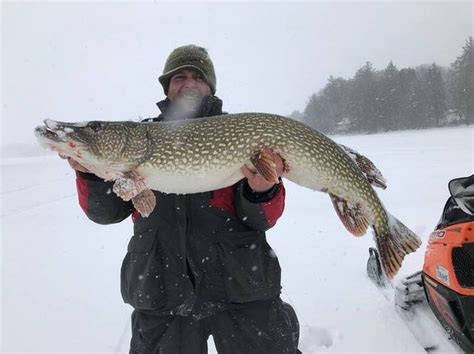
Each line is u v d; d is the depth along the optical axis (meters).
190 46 1.31
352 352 1.31
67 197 5.10
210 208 1.06
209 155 1.12
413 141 13.09
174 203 1.07
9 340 1.40
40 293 1.83
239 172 1.11
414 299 1.49
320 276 1.94
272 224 1.06
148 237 1.04
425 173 5.09
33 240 2.84
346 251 2.30
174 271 1.03
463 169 5.23
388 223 1.16
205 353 1.05
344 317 1.52
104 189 1.10
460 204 1.16
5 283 1.96
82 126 1.13
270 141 1.11
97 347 1.36
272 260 1.08
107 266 2.21
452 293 1.15
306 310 1.61
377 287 1.77
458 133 17.03
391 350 1.29
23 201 4.87
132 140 1.15
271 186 1.02
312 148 1.14
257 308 1.04
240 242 1.04
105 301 1.73
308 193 4.65
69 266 2.22
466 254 1.14
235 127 1.13
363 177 1.19
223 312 1.04
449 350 1.24
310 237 2.65
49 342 1.39
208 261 1.03
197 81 1.31
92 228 3.21
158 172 1.14
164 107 1.32
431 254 1.27
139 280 1.03
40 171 9.31
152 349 1.04
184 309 1.02
